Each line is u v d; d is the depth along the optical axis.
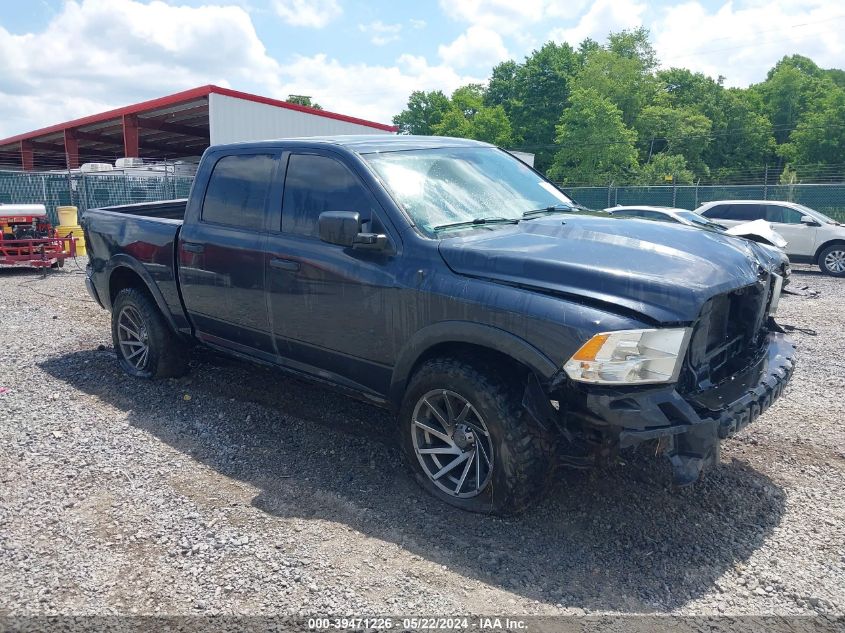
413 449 3.67
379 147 4.14
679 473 2.89
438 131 69.81
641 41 74.56
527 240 3.50
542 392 3.13
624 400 2.91
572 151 53.94
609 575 2.98
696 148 67.50
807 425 4.73
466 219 3.87
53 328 7.89
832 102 68.31
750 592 2.87
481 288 3.27
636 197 29.77
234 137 22.91
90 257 6.14
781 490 3.77
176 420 4.82
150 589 2.88
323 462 4.14
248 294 4.46
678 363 2.93
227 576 2.97
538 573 2.99
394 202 3.73
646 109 68.75
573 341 2.95
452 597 2.82
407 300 3.53
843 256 15.18
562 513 3.48
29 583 2.92
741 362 3.54
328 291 3.93
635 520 3.42
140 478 3.92
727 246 3.55
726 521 3.43
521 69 71.50
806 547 3.20
